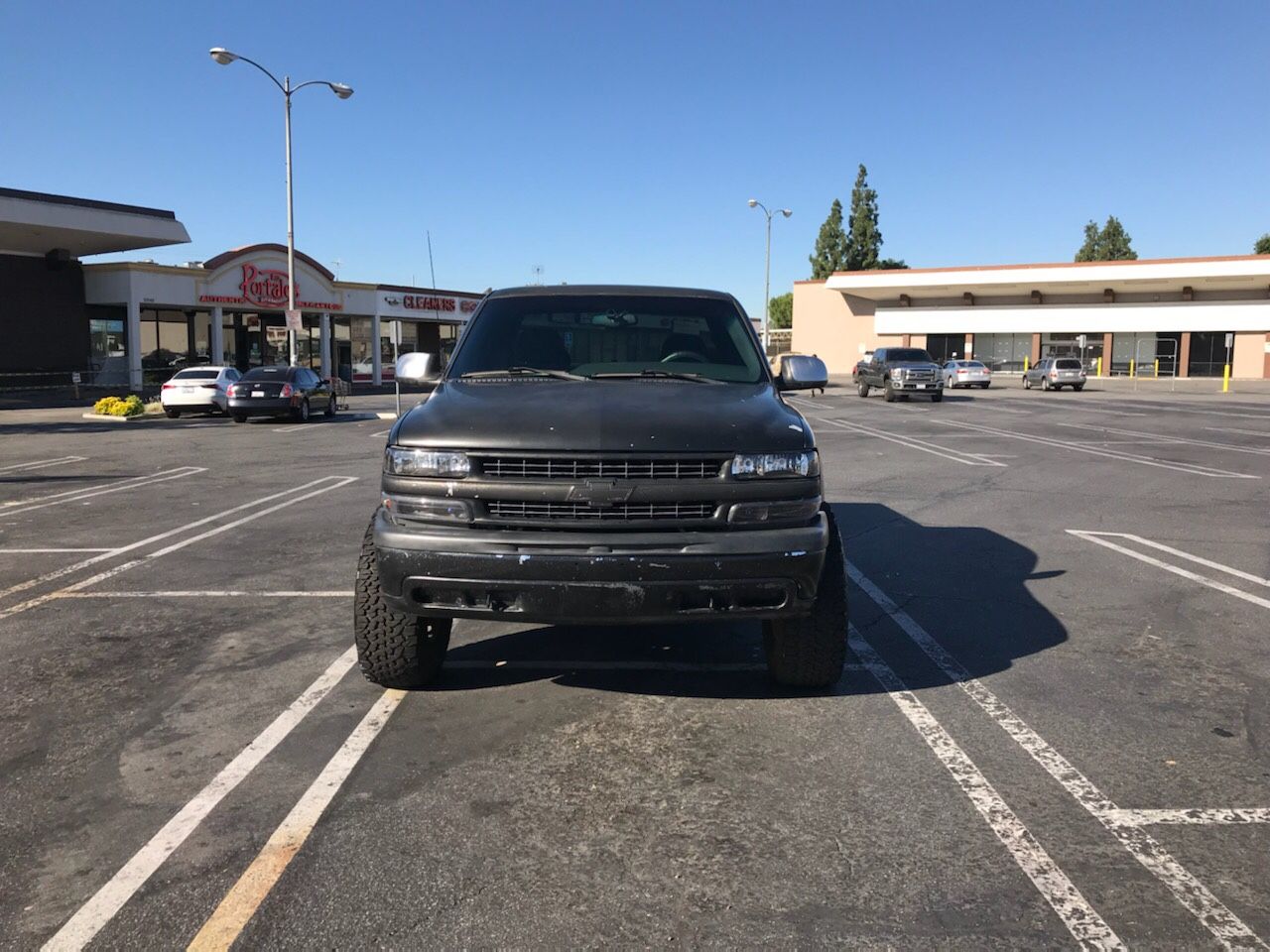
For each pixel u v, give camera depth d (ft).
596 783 12.01
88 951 8.64
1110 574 23.48
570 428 13.01
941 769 12.44
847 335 197.26
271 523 30.73
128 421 79.46
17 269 109.29
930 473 43.14
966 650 17.47
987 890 9.63
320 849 10.43
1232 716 14.28
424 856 10.28
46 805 11.46
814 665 14.58
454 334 174.19
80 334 115.24
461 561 12.59
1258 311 161.89
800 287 200.75
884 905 9.36
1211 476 42.06
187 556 25.67
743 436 13.10
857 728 13.78
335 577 23.25
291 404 76.23
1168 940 8.81
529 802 11.51
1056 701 14.87
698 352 17.29
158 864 10.13
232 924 9.04
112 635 18.44
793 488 12.96
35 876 9.91
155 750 13.07
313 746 13.19
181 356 127.34
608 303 18.26
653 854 10.32
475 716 14.25
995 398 115.55
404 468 13.17
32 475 43.37
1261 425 71.00
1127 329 172.24
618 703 14.75
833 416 83.20
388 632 14.40
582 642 17.85
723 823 11.00
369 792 11.78
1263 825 10.98
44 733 13.66
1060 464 46.62
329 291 137.28
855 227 230.68
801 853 10.34
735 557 12.53
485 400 14.39
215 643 17.94
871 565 24.49
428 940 8.80
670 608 12.62
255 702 14.85
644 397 14.43
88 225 99.66
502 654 17.16
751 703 14.75
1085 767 12.51
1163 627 18.98
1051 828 10.89
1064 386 137.28
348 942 8.78
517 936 8.86
